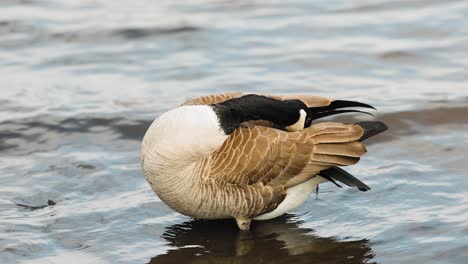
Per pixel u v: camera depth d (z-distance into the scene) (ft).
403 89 54.24
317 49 61.67
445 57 59.36
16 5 71.82
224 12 69.72
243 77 57.16
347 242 36.63
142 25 66.90
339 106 39.60
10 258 35.27
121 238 37.24
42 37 65.16
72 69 59.47
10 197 41.04
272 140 37.06
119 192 41.75
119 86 56.24
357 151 37.29
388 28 64.90
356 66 58.59
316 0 71.87
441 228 36.94
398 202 39.91
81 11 70.59
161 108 52.08
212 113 36.86
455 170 42.75
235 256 35.88
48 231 37.73
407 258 34.76
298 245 36.70
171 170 35.96
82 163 44.75
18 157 45.85
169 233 37.91
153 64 60.03
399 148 45.93
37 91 55.36
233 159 36.58
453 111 50.11
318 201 40.91
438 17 66.33
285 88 55.11
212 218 38.40
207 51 62.08
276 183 37.47
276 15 68.69
